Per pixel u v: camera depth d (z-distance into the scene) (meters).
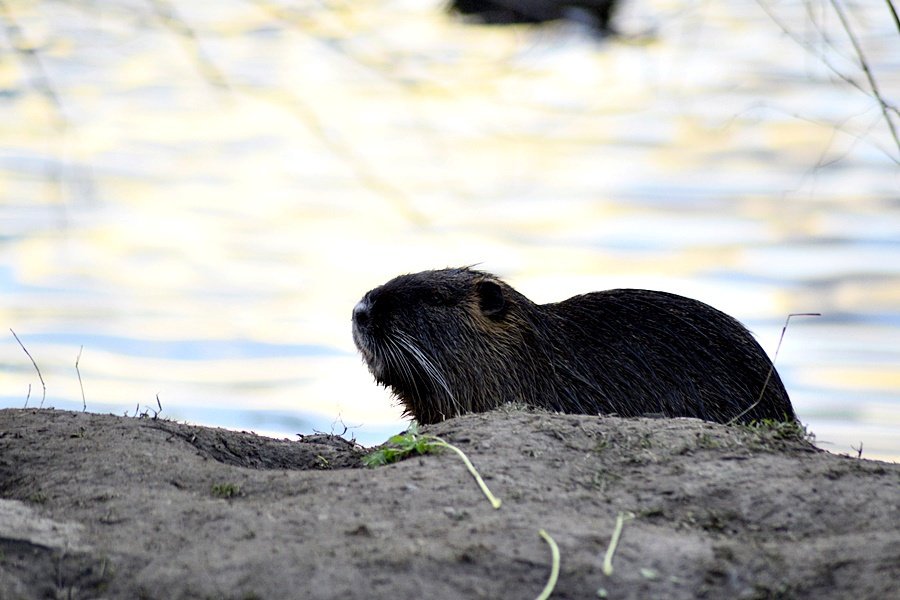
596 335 11.55
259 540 6.17
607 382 11.34
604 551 6.05
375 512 6.49
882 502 6.59
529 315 11.71
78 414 8.20
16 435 7.68
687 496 6.72
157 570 5.91
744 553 6.04
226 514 6.46
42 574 5.90
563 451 7.27
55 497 6.74
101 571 5.92
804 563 5.93
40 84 11.35
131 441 7.63
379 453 7.59
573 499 6.65
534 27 12.20
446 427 7.80
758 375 11.24
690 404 11.09
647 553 6.05
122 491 6.79
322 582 5.75
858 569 5.83
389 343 11.71
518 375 11.50
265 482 6.99
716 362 11.24
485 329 11.59
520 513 6.43
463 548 6.02
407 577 5.79
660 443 7.37
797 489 6.75
